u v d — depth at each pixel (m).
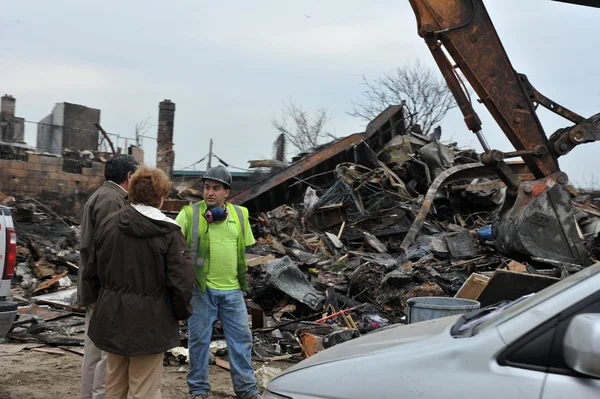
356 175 16.34
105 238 3.66
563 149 8.96
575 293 2.23
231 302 5.00
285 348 7.07
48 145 23.92
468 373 2.23
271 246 11.87
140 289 3.59
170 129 27.66
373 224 14.81
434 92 35.16
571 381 2.06
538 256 8.74
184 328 7.49
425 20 8.77
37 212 17.05
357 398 2.40
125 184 4.65
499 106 8.87
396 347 2.54
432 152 18.16
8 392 5.24
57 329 7.80
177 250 3.64
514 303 2.74
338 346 2.94
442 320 3.04
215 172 4.95
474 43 8.80
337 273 10.04
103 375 4.34
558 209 8.86
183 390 5.42
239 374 4.98
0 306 5.14
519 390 2.12
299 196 18.64
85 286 3.92
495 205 16.80
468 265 10.30
